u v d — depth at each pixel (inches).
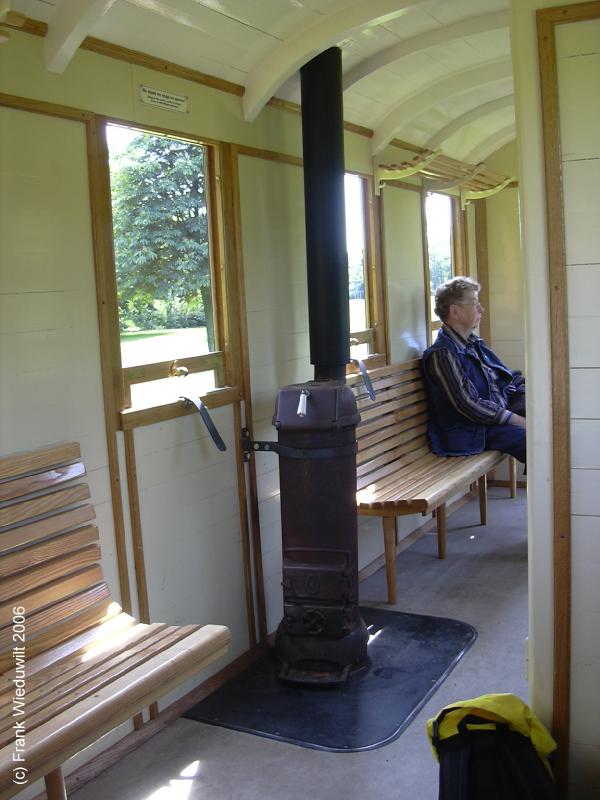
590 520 96.1
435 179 244.2
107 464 122.8
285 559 143.5
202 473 144.0
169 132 135.3
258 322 159.8
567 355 94.7
